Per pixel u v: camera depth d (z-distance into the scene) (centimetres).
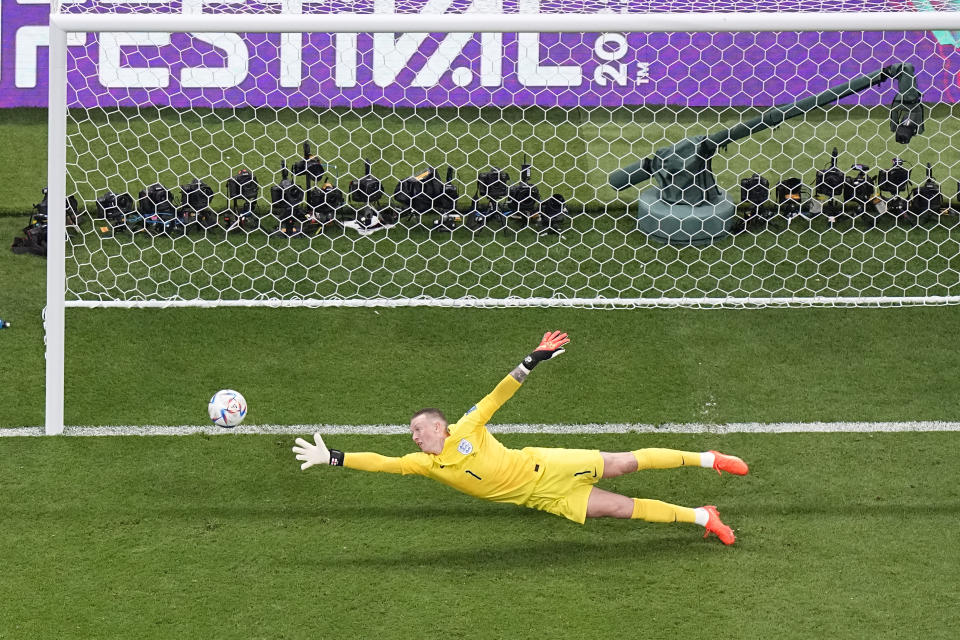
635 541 2603
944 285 3797
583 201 4309
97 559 2516
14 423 3025
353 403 3142
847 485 2786
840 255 3975
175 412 3086
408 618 2350
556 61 4841
